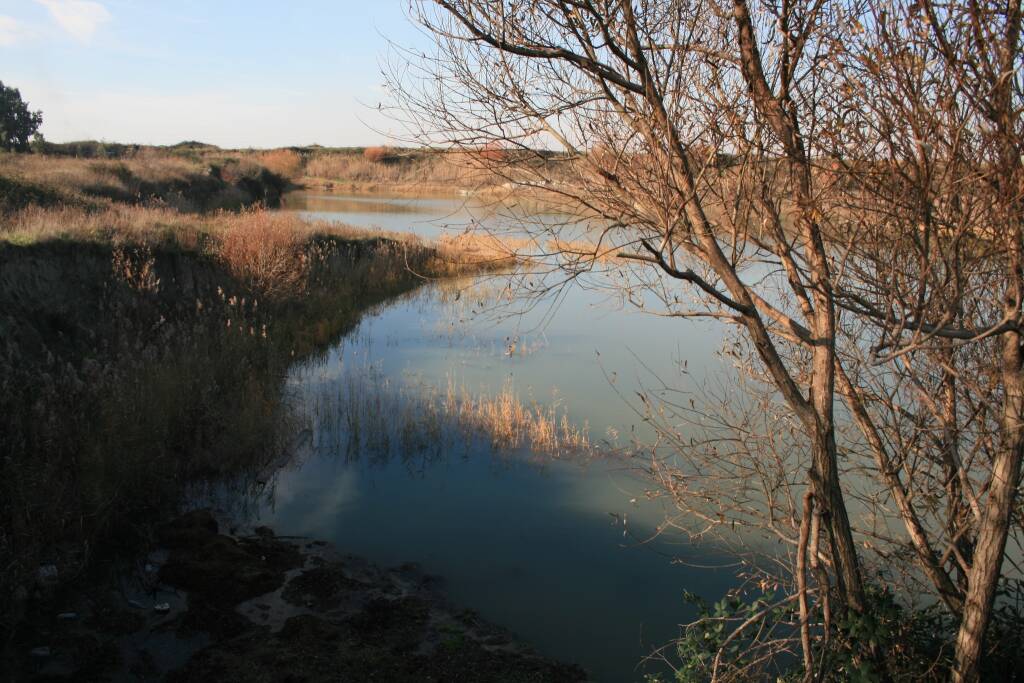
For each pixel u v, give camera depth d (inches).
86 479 301.9
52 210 637.3
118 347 452.4
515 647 251.0
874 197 153.5
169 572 279.6
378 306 825.5
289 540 322.3
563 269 178.1
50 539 278.8
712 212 176.7
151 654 237.0
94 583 270.1
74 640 237.8
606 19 153.8
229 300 614.2
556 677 234.5
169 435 377.7
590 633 262.1
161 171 1357.0
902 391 213.3
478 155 176.6
